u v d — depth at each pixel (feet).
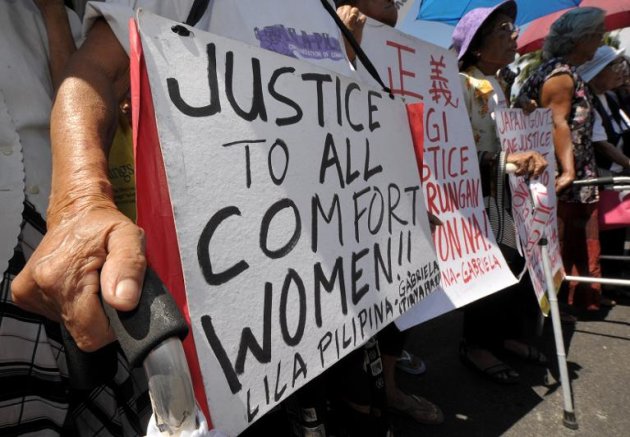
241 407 2.01
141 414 3.46
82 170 1.82
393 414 6.32
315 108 2.75
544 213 6.33
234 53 2.24
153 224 1.87
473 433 6.04
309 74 2.74
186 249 1.86
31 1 3.09
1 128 2.68
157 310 1.33
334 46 4.08
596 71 10.27
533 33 14.88
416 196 3.83
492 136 7.02
